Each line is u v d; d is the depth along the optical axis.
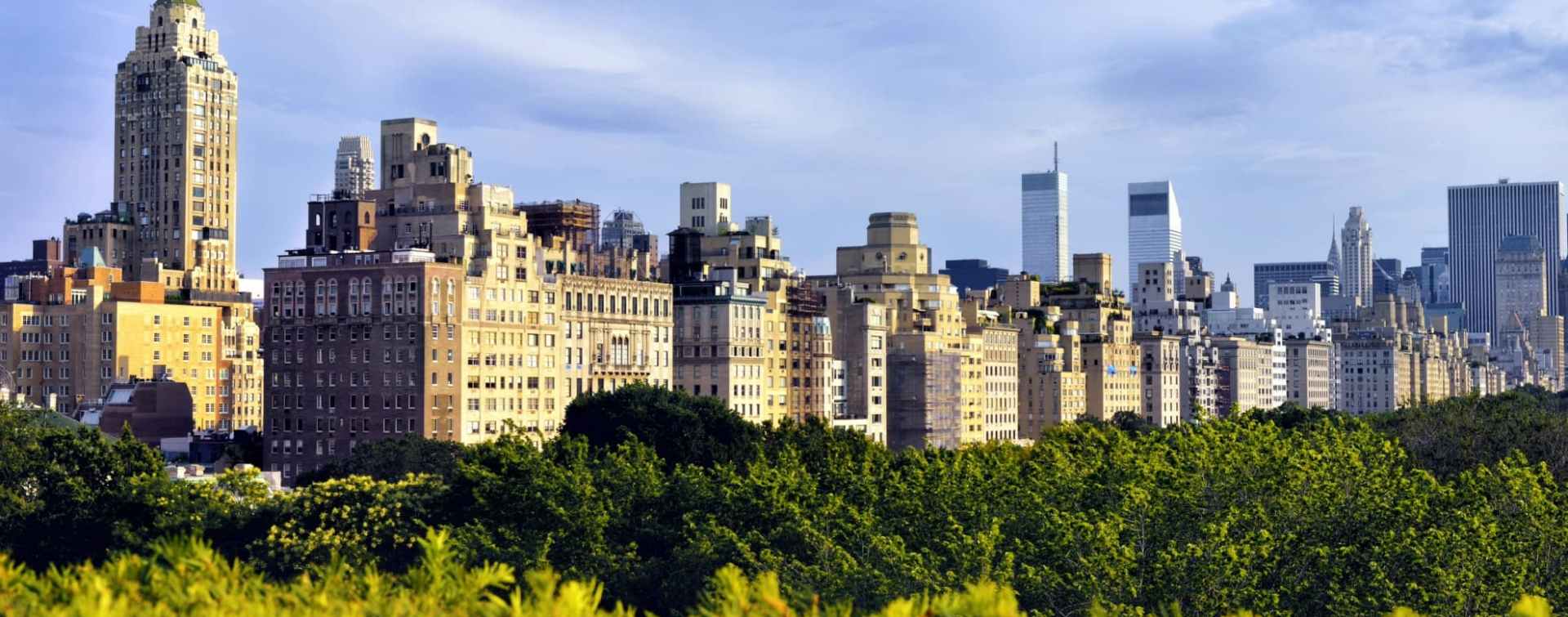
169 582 74.56
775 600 74.56
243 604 72.75
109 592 71.81
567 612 71.81
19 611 70.38
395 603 73.19
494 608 72.69
